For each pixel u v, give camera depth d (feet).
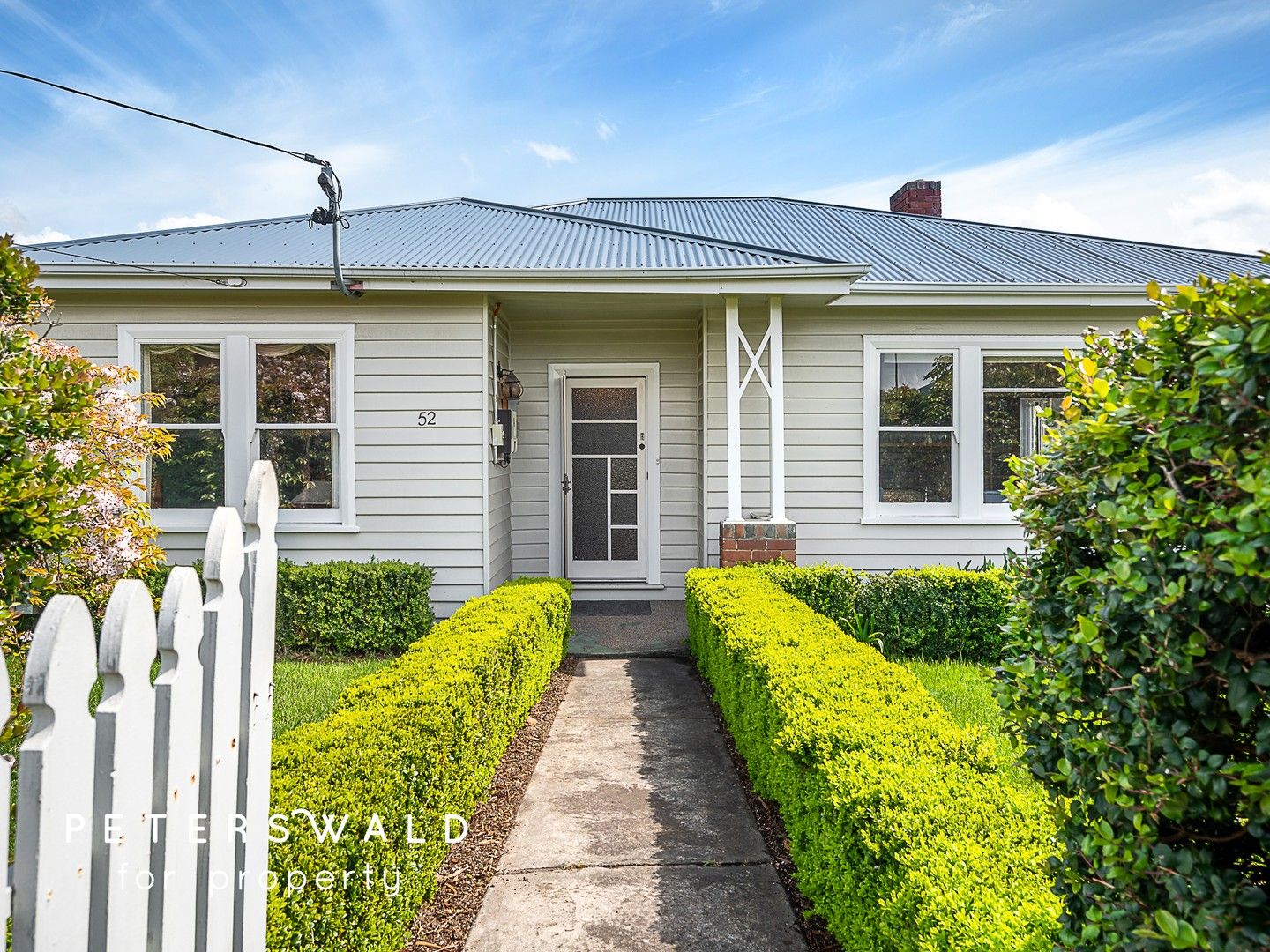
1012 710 5.13
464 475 22.68
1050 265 27.55
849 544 25.40
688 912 9.42
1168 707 3.96
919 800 6.79
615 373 28.27
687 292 22.04
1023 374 25.46
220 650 4.89
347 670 18.58
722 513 25.27
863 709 9.35
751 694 12.46
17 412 9.66
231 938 5.01
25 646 11.60
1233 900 3.51
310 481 22.80
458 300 22.63
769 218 36.09
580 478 28.58
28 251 22.76
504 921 9.21
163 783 4.26
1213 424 3.79
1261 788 3.39
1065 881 4.65
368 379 22.63
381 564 21.50
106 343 22.34
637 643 22.81
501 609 16.22
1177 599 3.79
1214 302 3.95
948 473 25.54
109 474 14.15
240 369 22.48
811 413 25.36
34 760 3.43
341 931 6.77
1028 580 5.29
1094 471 4.69
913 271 25.94
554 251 24.48
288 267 21.13
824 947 8.71
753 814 12.13
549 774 13.71
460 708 10.52
